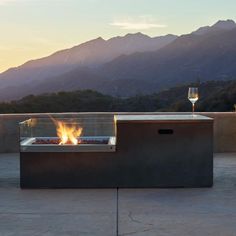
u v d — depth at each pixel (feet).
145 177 20.15
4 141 31.09
